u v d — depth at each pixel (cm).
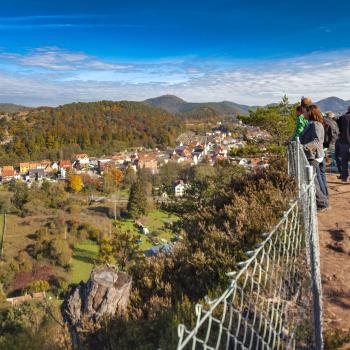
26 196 7988
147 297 542
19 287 4238
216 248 603
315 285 365
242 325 359
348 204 736
